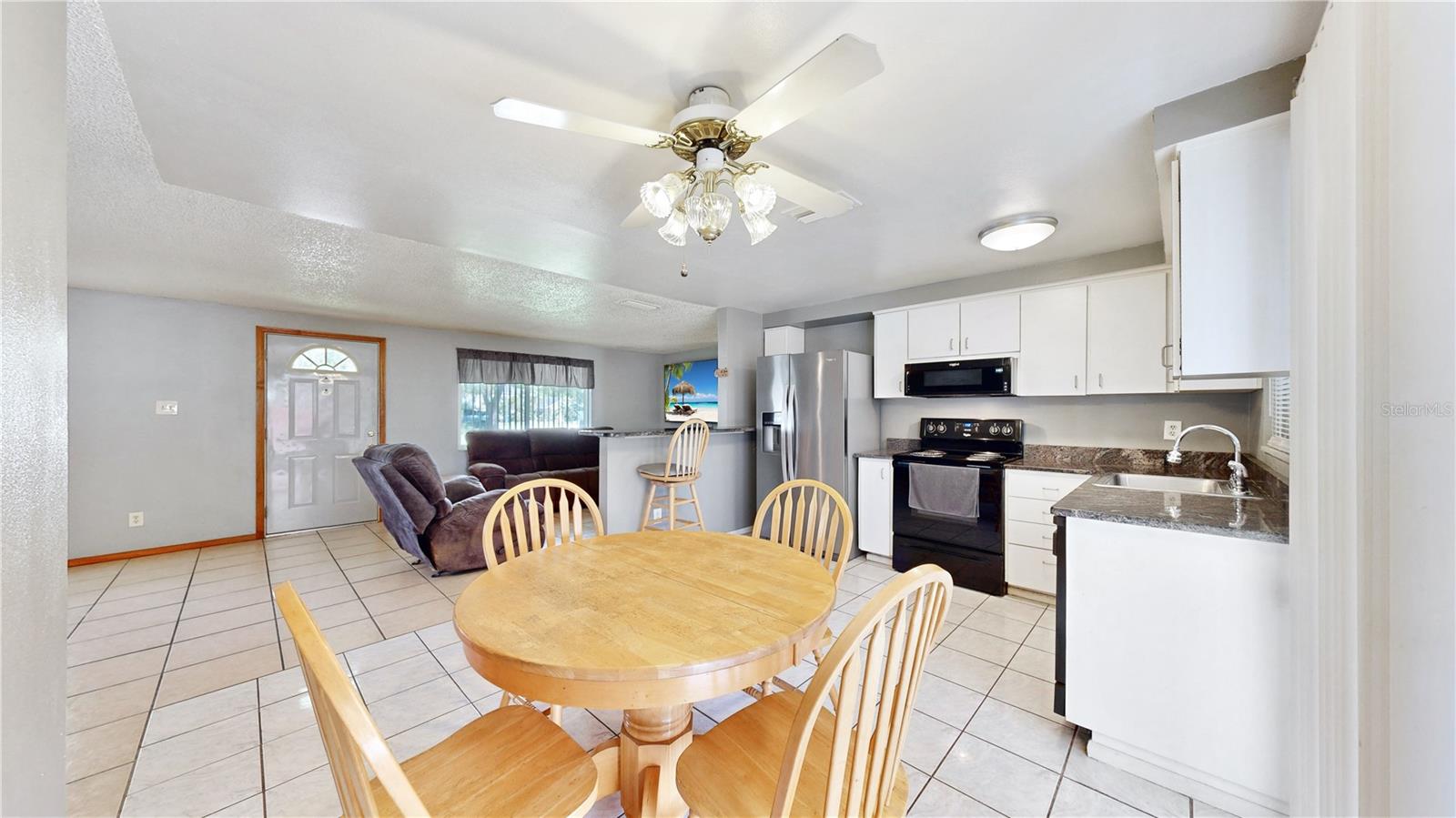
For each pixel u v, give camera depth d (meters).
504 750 1.19
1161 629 1.64
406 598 3.38
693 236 2.76
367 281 3.98
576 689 1.07
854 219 2.55
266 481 5.02
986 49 1.35
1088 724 1.78
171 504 4.51
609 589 1.50
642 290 4.11
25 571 0.60
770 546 1.96
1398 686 0.73
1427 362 0.70
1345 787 0.94
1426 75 0.70
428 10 1.20
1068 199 2.32
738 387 4.87
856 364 4.20
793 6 1.20
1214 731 1.56
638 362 8.56
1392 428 0.75
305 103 1.57
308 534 5.14
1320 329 1.06
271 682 2.32
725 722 1.29
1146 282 3.01
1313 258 1.15
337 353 5.50
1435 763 0.68
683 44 1.33
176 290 4.24
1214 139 1.53
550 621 1.28
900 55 1.38
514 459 6.68
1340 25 0.96
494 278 3.90
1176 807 1.57
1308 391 1.18
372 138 1.78
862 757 0.89
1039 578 3.21
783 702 1.37
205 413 4.68
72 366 4.12
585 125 1.35
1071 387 3.26
